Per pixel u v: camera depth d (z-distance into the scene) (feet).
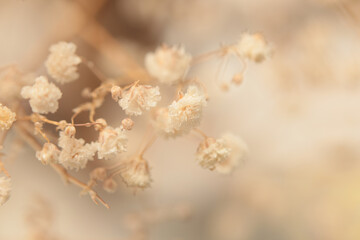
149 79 0.62
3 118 0.54
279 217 1.00
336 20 0.99
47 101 0.56
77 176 0.76
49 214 0.75
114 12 0.97
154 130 0.58
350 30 0.98
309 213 0.97
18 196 0.96
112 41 0.83
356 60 0.95
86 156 0.55
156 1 1.02
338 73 0.97
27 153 1.00
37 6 0.90
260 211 1.02
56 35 0.78
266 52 0.61
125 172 0.57
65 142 0.55
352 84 0.98
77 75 0.59
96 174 0.57
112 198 0.99
